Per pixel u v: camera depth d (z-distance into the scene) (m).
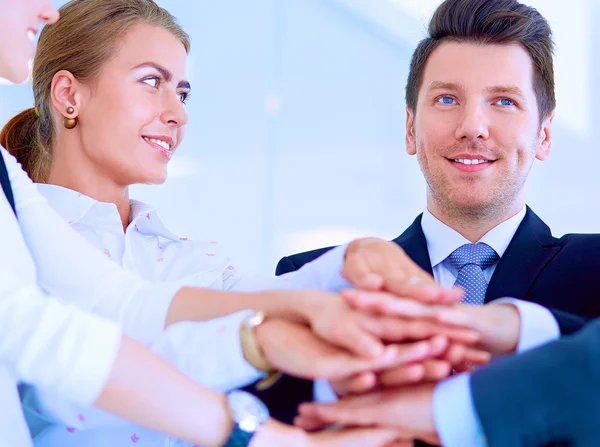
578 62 3.93
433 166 1.56
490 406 0.82
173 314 1.16
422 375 0.95
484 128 1.50
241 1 4.76
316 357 0.97
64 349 0.88
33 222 1.20
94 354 0.88
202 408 0.92
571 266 1.46
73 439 1.25
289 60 4.82
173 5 4.62
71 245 1.21
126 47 1.52
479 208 1.54
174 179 4.63
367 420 0.94
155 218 1.58
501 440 0.80
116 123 1.49
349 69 4.82
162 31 1.57
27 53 1.17
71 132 1.53
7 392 1.00
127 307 1.18
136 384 0.89
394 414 0.93
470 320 1.01
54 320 0.90
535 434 0.80
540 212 4.02
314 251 1.76
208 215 4.66
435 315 0.99
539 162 4.01
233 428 0.92
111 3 1.54
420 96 1.63
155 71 1.53
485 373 0.86
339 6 4.74
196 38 4.70
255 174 4.75
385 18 4.70
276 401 1.10
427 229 1.65
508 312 1.05
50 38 1.55
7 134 1.61
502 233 1.58
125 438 1.26
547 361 0.82
